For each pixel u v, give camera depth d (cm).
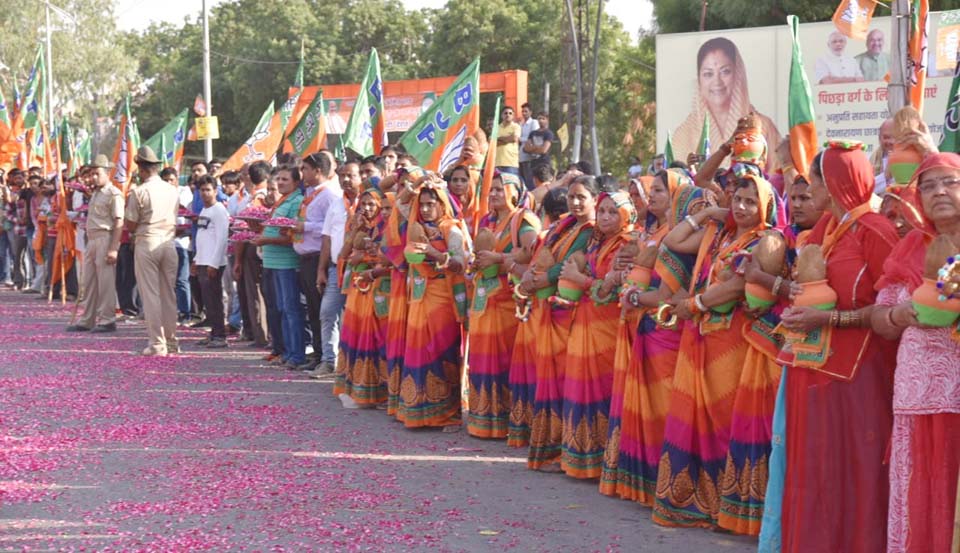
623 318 631
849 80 1734
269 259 1121
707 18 2788
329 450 773
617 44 3822
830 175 471
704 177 615
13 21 4569
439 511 618
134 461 734
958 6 2216
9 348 1290
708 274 568
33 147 2522
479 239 783
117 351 1273
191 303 1585
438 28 4109
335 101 2748
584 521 598
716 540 562
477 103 977
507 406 804
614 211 654
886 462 460
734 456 557
